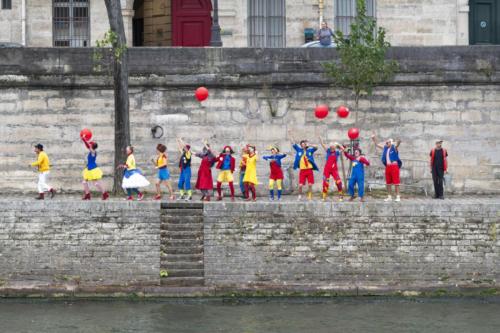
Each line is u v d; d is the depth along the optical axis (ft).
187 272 107.76
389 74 124.06
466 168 127.03
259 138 125.70
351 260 108.68
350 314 101.55
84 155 125.18
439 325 98.22
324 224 108.88
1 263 108.47
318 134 126.00
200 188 116.47
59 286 106.93
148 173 124.98
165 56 124.47
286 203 108.88
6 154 124.98
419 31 146.72
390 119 126.11
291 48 125.29
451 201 115.14
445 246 108.99
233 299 106.42
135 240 108.17
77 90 124.67
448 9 147.13
